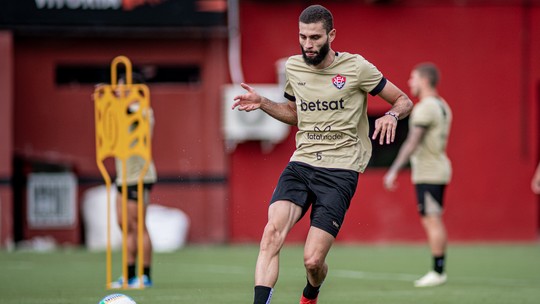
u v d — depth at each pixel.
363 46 71.44
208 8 68.31
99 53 69.19
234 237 70.81
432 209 40.62
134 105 36.34
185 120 70.25
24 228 68.75
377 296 35.59
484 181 72.81
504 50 72.69
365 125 26.30
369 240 71.62
